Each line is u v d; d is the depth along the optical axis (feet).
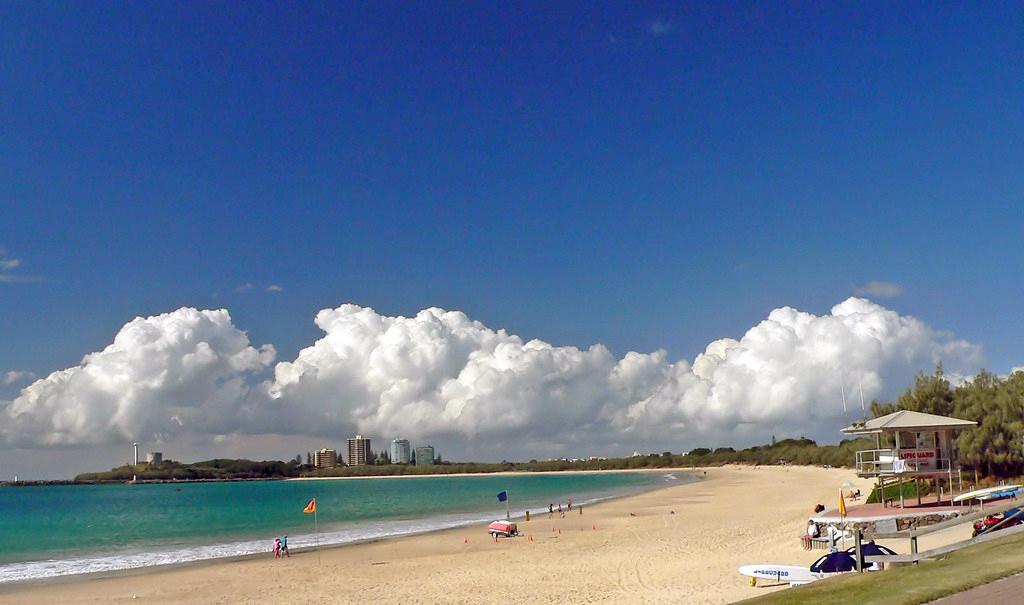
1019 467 163.22
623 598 90.07
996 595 50.11
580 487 559.38
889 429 130.52
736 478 518.37
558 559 132.67
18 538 232.53
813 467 571.28
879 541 104.06
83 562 157.79
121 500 555.28
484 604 93.20
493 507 326.85
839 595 56.08
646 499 324.19
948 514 116.78
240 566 139.95
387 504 376.48
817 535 119.03
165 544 197.77
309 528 235.40
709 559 117.19
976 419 172.96
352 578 120.88
